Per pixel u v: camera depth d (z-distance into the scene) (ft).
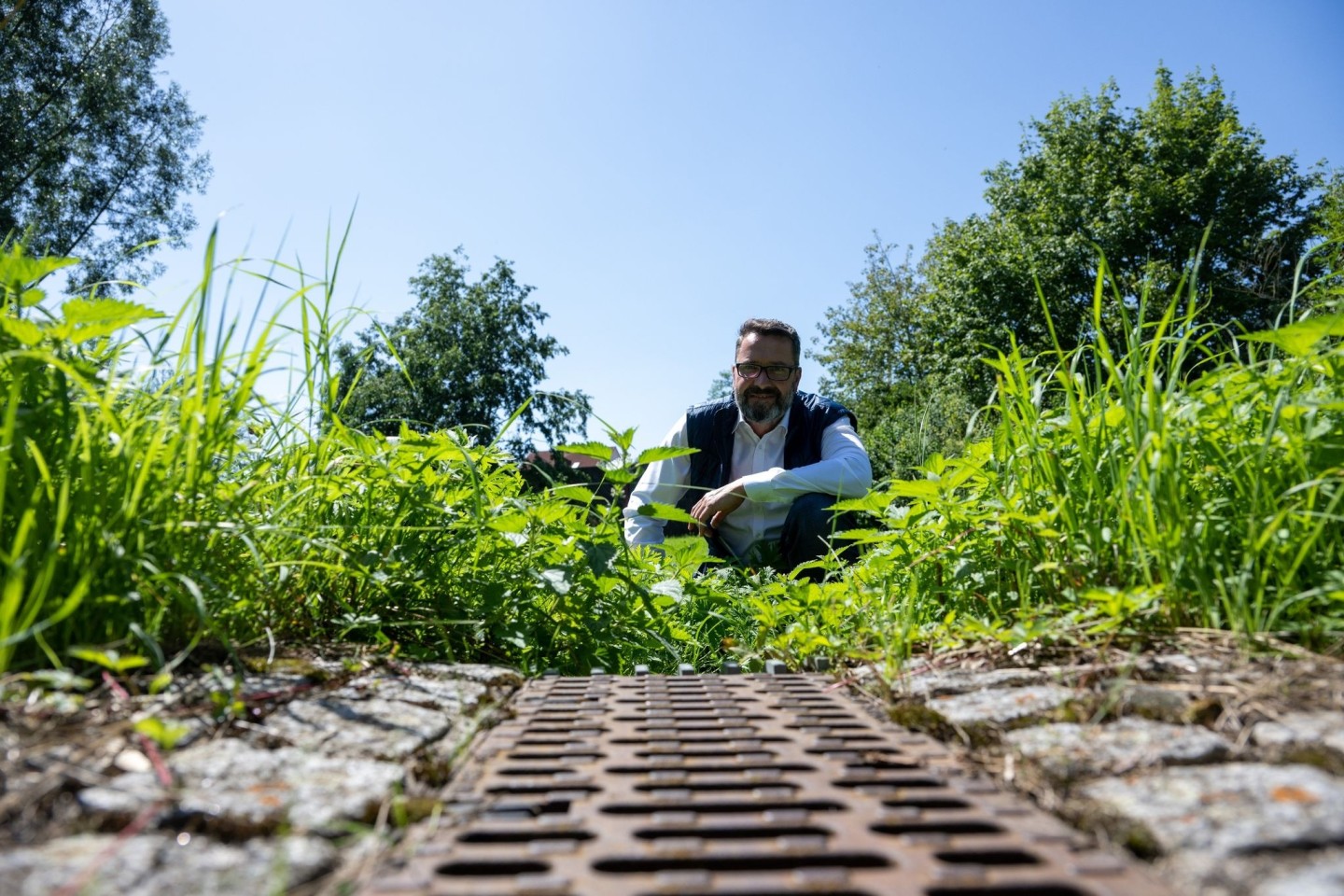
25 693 4.47
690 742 4.92
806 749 4.65
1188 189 97.45
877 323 129.29
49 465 5.57
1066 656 6.05
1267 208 100.78
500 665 8.12
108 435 6.07
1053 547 7.26
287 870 2.93
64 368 5.10
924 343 121.70
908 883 2.84
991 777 4.13
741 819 3.49
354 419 8.65
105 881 2.79
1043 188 107.14
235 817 3.36
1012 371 8.43
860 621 8.61
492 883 2.85
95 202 101.35
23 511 5.25
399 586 7.83
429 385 123.75
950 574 8.39
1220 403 6.75
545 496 9.21
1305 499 6.04
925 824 3.44
